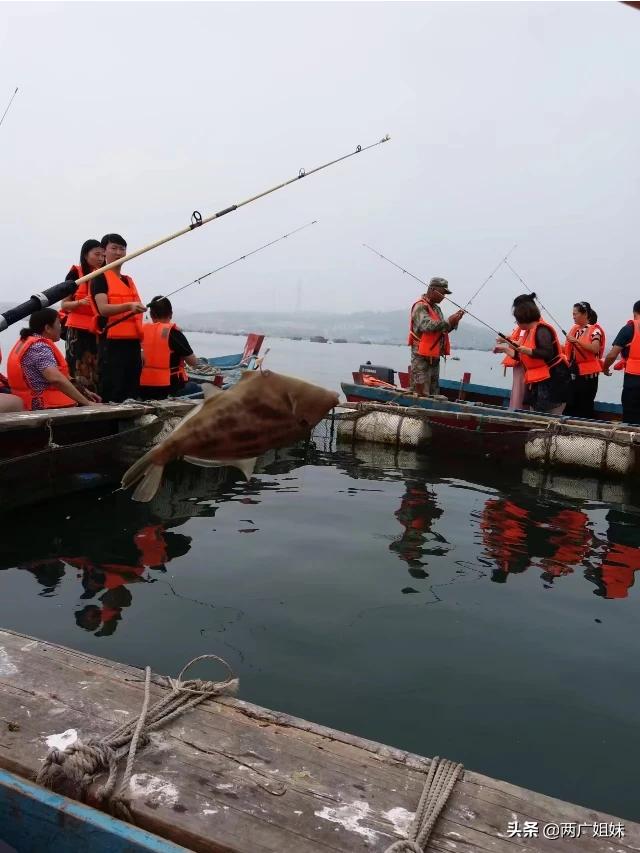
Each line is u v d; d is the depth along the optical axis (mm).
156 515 6887
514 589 5285
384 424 11188
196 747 2475
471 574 5566
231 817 2145
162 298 9859
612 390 24562
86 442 7523
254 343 16688
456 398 14922
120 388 8773
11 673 2889
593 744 3311
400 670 3938
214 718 2662
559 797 2914
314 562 5676
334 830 2107
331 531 6566
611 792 2957
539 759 3176
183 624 4422
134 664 3859
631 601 5125
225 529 6516
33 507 6938
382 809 2209
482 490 8578
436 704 3600
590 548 6379
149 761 2389
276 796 2244
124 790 2242
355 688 3715
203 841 2061
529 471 9812
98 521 6613
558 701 3682
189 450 1537
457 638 4391
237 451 1528
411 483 8844
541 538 6629
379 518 7102
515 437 10031
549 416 10523
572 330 11758
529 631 4547
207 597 4875
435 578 5445
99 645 4086
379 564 5695
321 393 1514
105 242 8492
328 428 11570
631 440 9211
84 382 9141
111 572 5324
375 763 2432
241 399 1534
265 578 5281
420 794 2281
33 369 7809
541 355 10594
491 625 4609
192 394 10898
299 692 3646
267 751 2469
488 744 3268
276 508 7359
